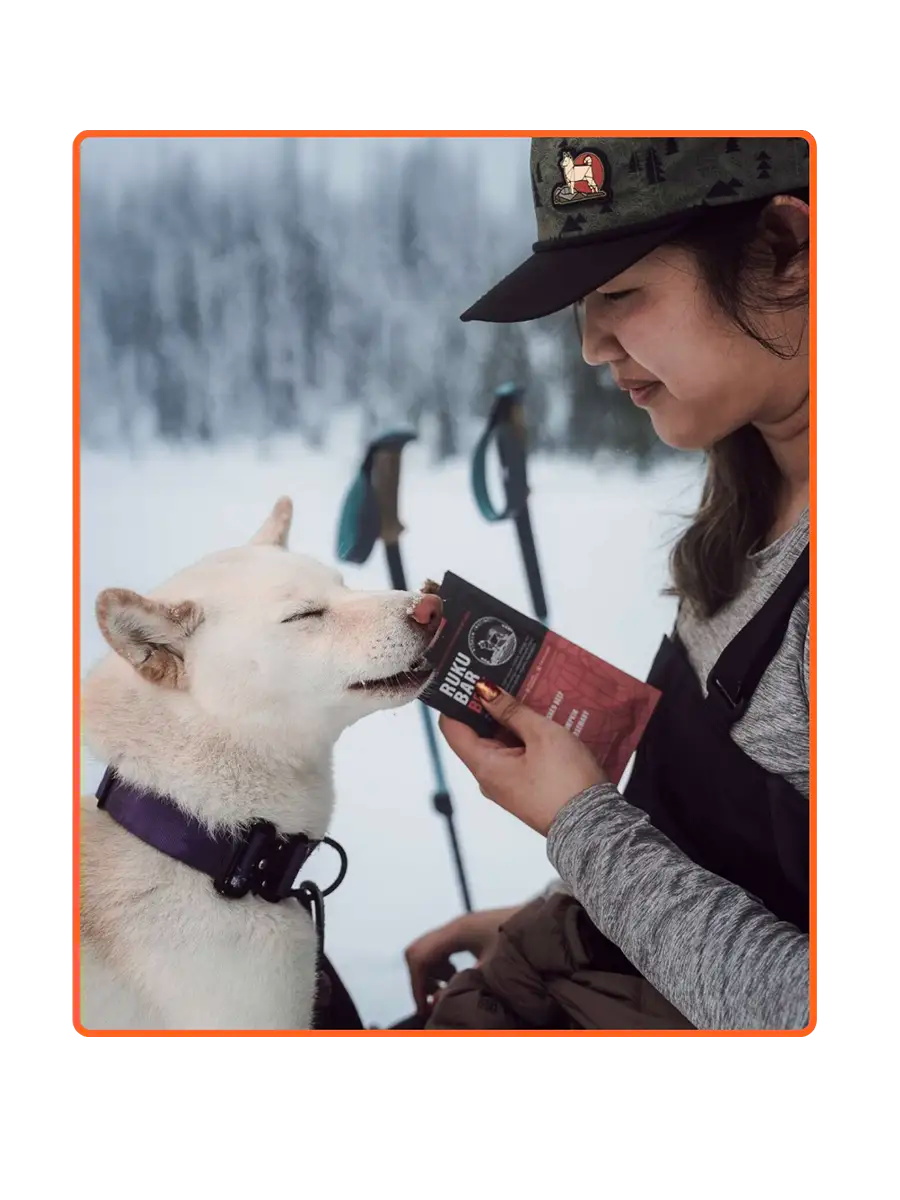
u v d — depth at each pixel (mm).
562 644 1062
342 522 1707
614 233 950
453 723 1047
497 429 1726
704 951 908
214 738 994
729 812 1062
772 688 1025
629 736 1066
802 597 1016
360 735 1601
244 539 1686
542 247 989
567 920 1117
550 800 992
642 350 979
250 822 994
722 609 1097
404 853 1545
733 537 1085
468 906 1494
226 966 979
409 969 1260
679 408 999
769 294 956
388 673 1014
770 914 930
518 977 1115
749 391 988
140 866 981
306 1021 1036
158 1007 979
